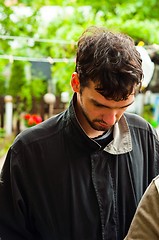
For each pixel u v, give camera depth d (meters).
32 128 0.95
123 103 0.77
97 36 0.79
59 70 3.30
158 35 3.26
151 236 0.81
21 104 3.89
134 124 1.02
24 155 0.92
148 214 0.82
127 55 0.75
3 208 0.94
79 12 3.61
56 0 3.66
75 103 0.90
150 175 1.04
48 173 0.91
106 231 0.93
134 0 3.71
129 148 0.96
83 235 0.92
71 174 0.91
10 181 0.93
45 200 0.92
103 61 0.74
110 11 3.74
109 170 0.94
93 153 0.92
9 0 3.65
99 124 0.82
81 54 0.78
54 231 0.93
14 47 3.52
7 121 3.86
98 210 0.92
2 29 3.70
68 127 0.91
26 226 0.96
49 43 3.42
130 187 0.97
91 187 0.92
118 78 0.73
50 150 0.92
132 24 3.26
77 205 0.91
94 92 0.75
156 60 2.01
